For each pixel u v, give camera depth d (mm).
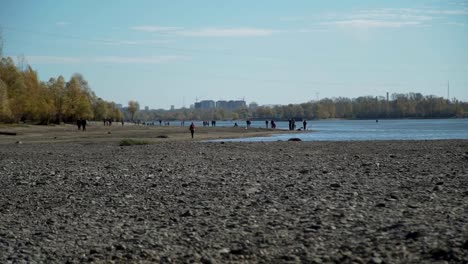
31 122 139625
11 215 14273
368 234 10578
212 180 20672
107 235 11461
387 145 47125
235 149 43719
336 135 89250
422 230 10562
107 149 45781
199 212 13859
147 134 87188
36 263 9391
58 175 23859
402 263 8523
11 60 122000
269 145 50094
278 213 13289
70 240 11078
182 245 10367
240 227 11828
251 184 19094
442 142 50719
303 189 17453
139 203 15672
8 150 45906
